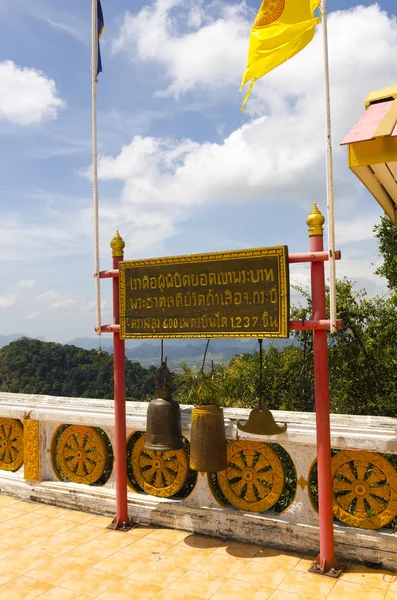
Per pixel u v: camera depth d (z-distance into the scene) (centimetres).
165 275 496
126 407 594
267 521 491
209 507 525
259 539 494
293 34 445
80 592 418
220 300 466
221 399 973
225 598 403
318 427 439
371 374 899
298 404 920
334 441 462
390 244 893
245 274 453
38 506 609
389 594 401
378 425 459
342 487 468
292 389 936
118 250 543
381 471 453
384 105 354
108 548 495
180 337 491
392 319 898
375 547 443
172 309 494
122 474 543
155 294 504
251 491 512
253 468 511
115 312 544
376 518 452
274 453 501
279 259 436
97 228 542
